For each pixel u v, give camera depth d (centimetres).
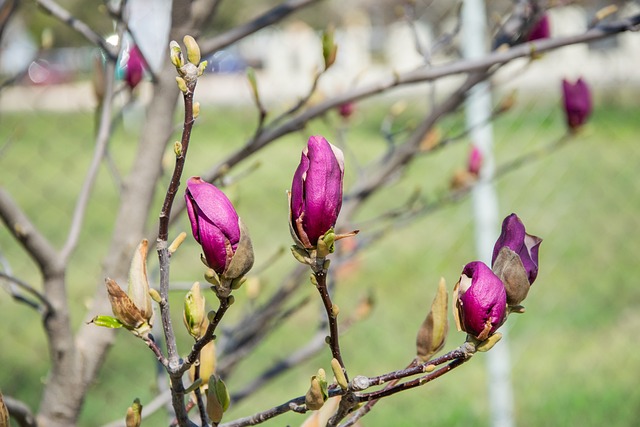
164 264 103
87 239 654
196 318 109
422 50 199
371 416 404
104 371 437
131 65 202
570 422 409
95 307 182
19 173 820
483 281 102
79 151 848
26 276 556
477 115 335
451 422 399
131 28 188
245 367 449
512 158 795
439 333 121
